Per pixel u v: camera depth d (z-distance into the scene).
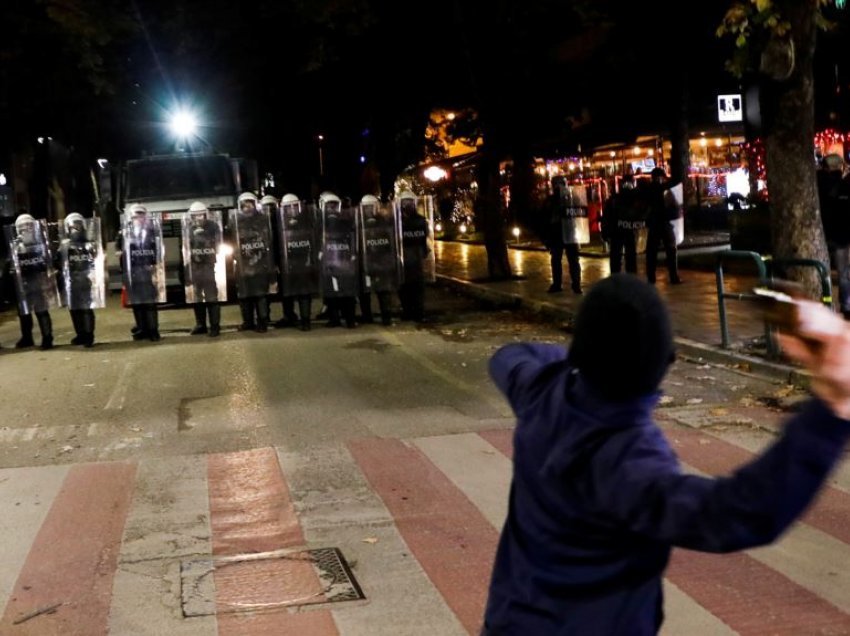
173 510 6.92
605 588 2.15
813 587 5.30
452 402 9.94
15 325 17.42
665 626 4.90
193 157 19.88
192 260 14.55
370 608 5.26
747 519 1.77
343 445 8.42
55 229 15.32
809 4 10.40
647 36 26.59
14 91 20.52
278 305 18.98
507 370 2.58
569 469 2.12
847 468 7.05
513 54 19.67
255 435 8.88
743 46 10.52
